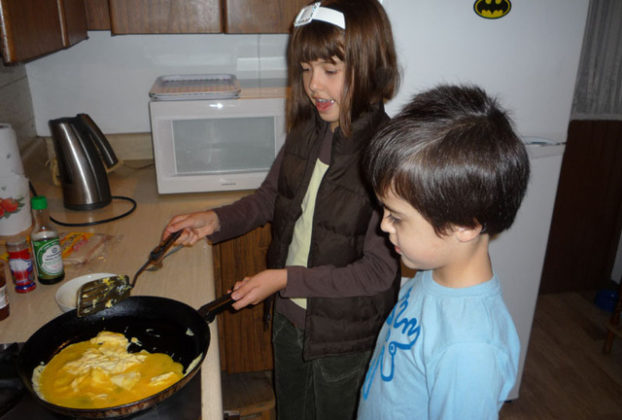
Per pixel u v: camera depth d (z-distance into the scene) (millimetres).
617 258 2701
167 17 1451
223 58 1901
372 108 987
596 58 2297
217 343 849
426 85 1462
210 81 1744
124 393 707
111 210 1450
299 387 1354
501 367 642
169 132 1504
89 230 1301
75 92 1846
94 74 1835
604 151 2471
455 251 677
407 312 788
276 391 1402
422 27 1394
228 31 1481
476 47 1442
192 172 1572
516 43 1459
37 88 1812
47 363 770
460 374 640
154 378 733
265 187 1310
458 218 625
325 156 1097
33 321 893
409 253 697
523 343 1862
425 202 625
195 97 1497
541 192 1641
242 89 1690
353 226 1028
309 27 927
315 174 1112
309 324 1088
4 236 1203
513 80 1504
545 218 1684
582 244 2645
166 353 792
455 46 1431
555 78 1525
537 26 1449
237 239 1581
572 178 2502
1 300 888
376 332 1125
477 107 646
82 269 1088
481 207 619
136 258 1143
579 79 2336
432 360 677
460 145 608
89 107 1877
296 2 1474
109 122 1909
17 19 825
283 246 1163
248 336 1734
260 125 1564
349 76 924
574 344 2252
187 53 1871
